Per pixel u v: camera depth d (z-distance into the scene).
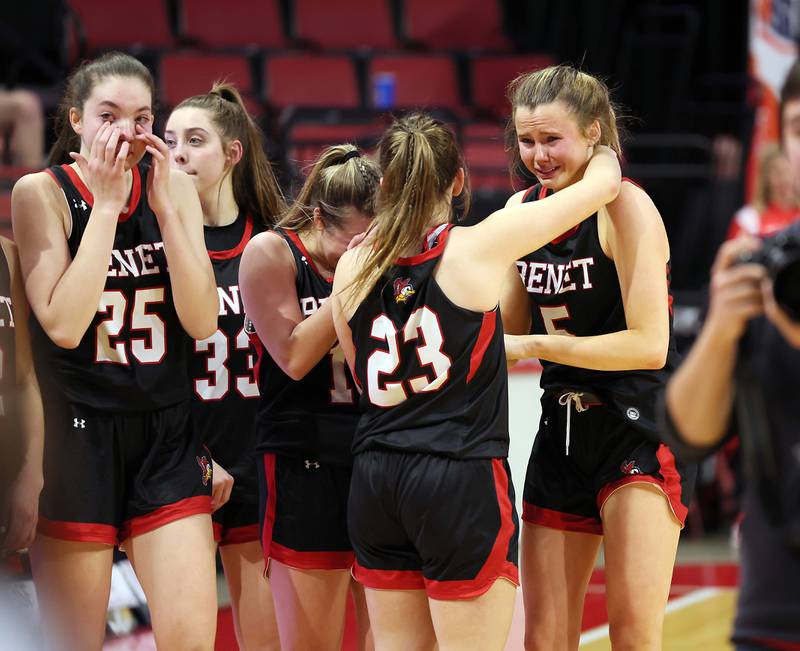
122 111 9.67
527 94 9.84
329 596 10.64
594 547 10.53
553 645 10.41
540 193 10.52
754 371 6.21
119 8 28.77
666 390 6.55
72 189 9.91
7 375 9.44
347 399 10.64
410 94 29.44
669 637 17.67
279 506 10.62
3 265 9.52
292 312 10.28
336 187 10.12
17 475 9.54
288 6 30.81
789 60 27.92
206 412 11.66
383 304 9.01
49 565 9.88
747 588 6.43
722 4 32.97
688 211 29.80
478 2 31.27
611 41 32.81
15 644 9.45
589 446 10.24
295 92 28.70
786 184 16.27
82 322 9.42
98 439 9.90
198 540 9.89
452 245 8.91
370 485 9.05
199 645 9.64
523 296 10.81
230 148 11.93
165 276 10.18
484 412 8.97
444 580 8.85
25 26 30.22
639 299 9.68
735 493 26.42
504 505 9.02
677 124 31.20
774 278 5.87
